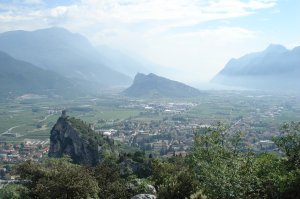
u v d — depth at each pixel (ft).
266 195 115.96
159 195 142.51
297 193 113.60
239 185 110.52
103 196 208.85
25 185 190.60
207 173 115.75
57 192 160.86
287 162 127.75
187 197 137.08
